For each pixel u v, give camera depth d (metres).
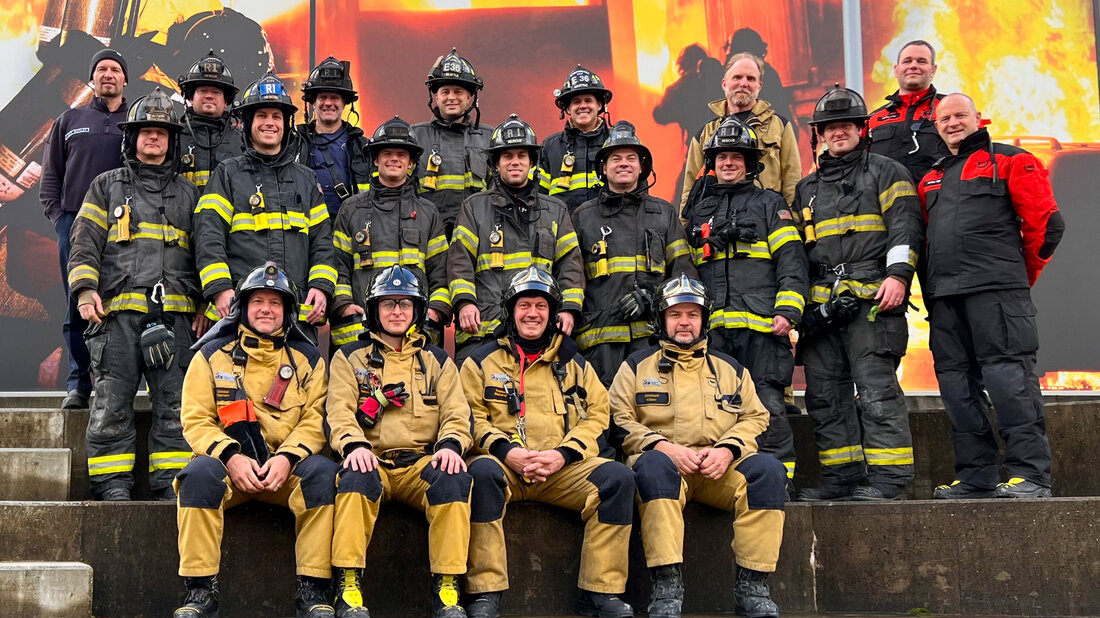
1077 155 10.95
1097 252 10.73
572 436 4.76
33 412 5.71
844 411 5.79
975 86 11.02
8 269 10.02
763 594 4.60
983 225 5.38
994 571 4.84
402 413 4.68
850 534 4.99
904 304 5.60
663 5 11.05
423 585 4.70
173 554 4.58
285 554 4.60
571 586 4.80
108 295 5.35
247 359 4.58
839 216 5.74
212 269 5.30
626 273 5.71
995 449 5.47
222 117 6.17
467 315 5.46
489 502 4.46
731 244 5.74
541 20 11.01
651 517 4.54
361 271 5.68
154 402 5.34
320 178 6.25
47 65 10.41
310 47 10.80
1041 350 10.55
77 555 4.55
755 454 4.78
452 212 6.24
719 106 6.73
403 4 10.94
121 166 6.09
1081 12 11.11
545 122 10.96
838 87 5.80
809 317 5.73
